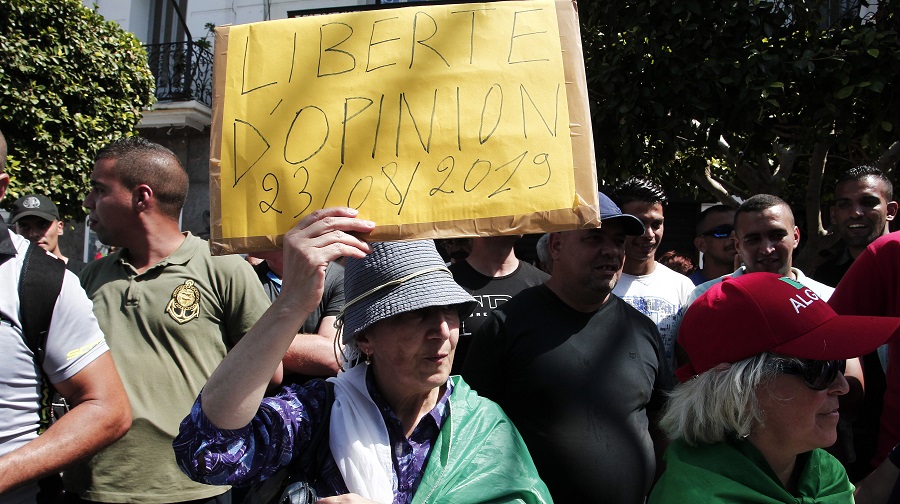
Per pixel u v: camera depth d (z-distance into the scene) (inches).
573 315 94.3
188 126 396.2
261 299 92.6
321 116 57.3
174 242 93.7
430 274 63.3
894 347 91.1
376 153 56.6
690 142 205.6
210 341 90.1
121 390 75.2
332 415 60.8
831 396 61.6
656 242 134.3
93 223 92.7
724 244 172.7
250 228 55.9
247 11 390.0
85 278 96.1
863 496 75.2
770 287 62.3
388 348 61.8
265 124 57.3
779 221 121.8
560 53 58.5
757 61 172.6
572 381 88.6
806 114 187.2
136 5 402.9
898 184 247.9
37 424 70.7
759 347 60.5
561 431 86.6
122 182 90.0
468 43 58.8
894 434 90.9
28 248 71.7
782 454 62.7
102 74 269.4
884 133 184.9
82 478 85.5
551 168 56.4
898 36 177.6
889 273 90.0
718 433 63.3
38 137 251.6
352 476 57.4
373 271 63.5
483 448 64.0
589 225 55.4
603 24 197.8
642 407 91.9
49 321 70.0
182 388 87.5
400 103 57.4
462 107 57.4
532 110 57.4
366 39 58.9
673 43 179.9
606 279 92.6
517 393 90.6
